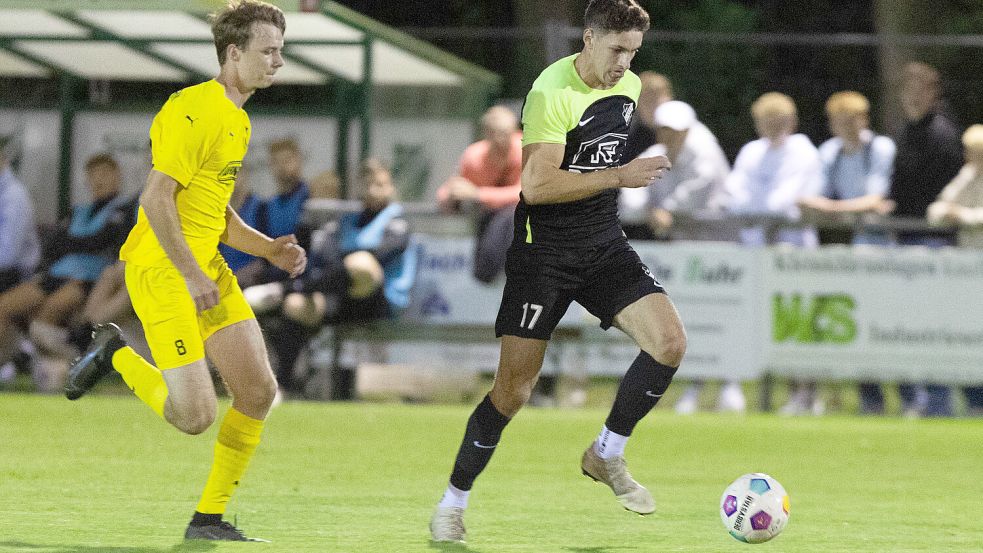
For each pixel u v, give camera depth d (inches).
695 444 1525.6
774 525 813.9
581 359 1957.4
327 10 1982.0
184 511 925.2
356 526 879.7
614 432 864.3
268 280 1893.5
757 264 1902.1
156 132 790.5
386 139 2140.7
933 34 2869.1
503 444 1472.7
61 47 2175.2
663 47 2283.5
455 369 1947.6
